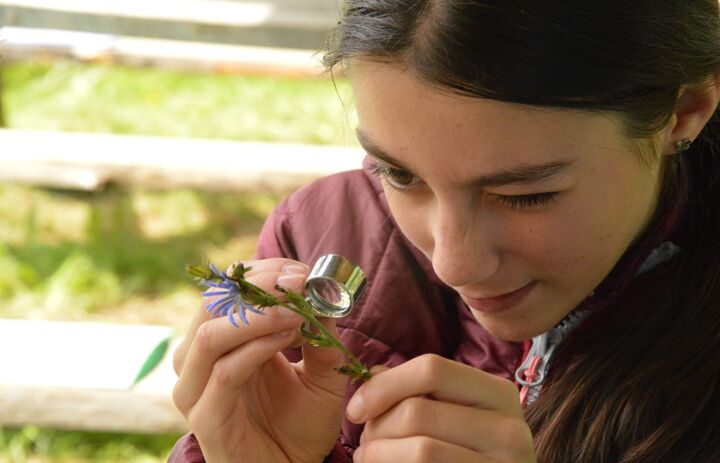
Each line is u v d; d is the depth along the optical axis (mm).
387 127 671
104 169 1750
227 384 709
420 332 871
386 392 670
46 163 1749
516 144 650
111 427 1256
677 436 746
